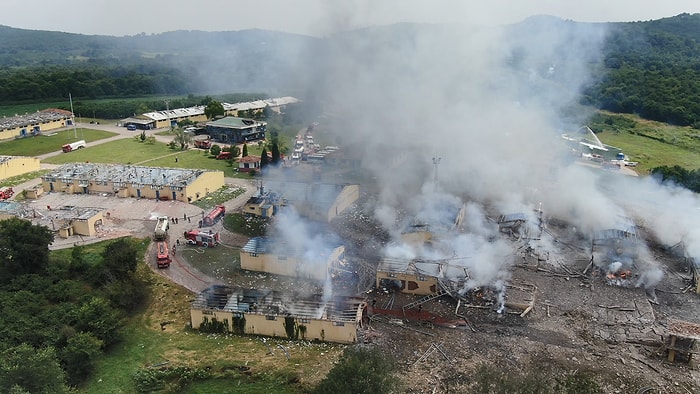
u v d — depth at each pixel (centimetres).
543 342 3491
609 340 3519
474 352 3378
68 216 5416
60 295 3828
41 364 2762
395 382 2791
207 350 3403
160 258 4544
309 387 3030
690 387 3055
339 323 3431
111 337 3419
